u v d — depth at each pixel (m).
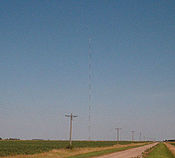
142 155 51.88
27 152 56.25
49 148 73.94
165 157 47.78
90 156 47.19
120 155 51.47
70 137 68.38
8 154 50.38
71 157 44.41
